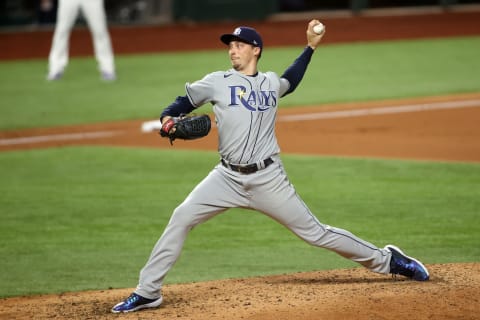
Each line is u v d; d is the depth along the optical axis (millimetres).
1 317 21250
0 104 60781
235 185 20984
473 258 26547
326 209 33375
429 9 115812
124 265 27359
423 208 33250
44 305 22453
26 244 29891
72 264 27516
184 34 97812
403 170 39969
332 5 112125
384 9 115125
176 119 20484
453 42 90938
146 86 67000
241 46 20656
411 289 21375
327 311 19672
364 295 20875
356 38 95750
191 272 26188
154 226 31891
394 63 77375
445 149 44719
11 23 100562
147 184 38406
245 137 20438
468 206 33469
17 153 46031
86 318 20719
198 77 70750
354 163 41781
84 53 87188
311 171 40156
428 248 27938
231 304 21016
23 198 36375
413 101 59062
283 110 57281
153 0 105062
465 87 64000
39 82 70125
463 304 19969
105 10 104875
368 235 29766
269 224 32188
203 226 31969
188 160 43406
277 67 74250
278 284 22906
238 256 28031
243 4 105000
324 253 28266
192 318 20016
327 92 63344
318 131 50531
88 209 34375
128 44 92438
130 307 20984
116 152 45688
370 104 58438
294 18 108938
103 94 63938
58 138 49938
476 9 115875
